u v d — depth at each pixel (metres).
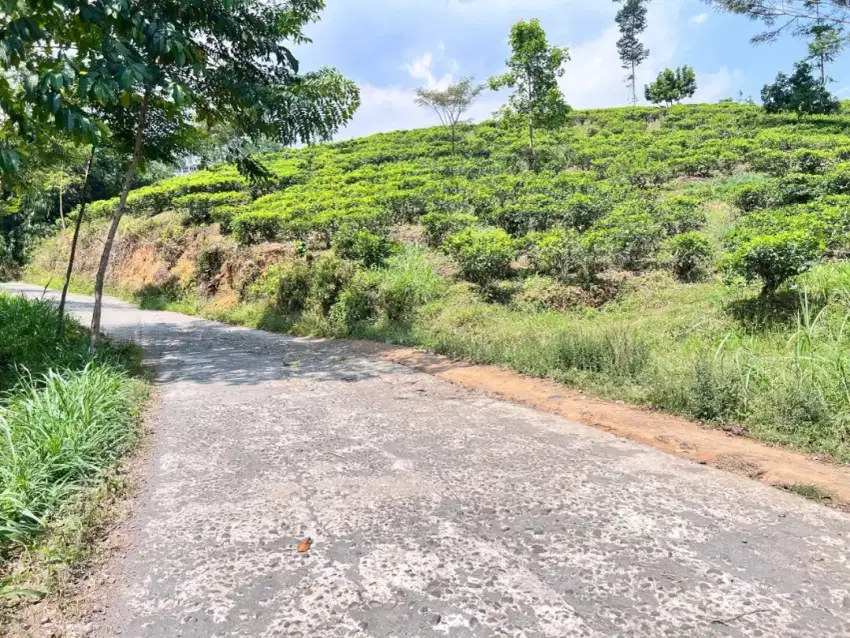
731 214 11.77
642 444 4.05
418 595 2.29
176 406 5.35
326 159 27.06
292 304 11.73
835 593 2.26
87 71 4.93
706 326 6.59
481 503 3.12
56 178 12.31
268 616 2.19
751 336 5.96
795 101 27.25
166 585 2.42
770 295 6.75
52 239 28.31
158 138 7.88
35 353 6.75
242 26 7.04
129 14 5.09
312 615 2.18
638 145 22.31
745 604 2.20
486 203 13.30
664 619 2.12
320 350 8.58
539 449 3.97
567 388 5.57
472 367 6.64
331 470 3.64
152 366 7.54
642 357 5.70
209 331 11.34
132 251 20.61
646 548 2.62
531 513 2.99
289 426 4.63
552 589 2.31
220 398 5.63
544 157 20.92
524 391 5.55
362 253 11.53
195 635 2.09
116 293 19.77
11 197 10.52
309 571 2.49
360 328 9.48
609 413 4.75
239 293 14.12
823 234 7.67
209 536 2.83
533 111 18.91
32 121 4.84
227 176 22.41
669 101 39.53
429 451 3.96
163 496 3.32
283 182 21.58
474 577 2.41
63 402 4.12
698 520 2.89
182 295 16.56
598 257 9.34
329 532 2.83
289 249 13.82
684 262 8.68
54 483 3.23
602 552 2.59
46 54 5.71
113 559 2.65
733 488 3.29
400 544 2.70
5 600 2.31
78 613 2.24
